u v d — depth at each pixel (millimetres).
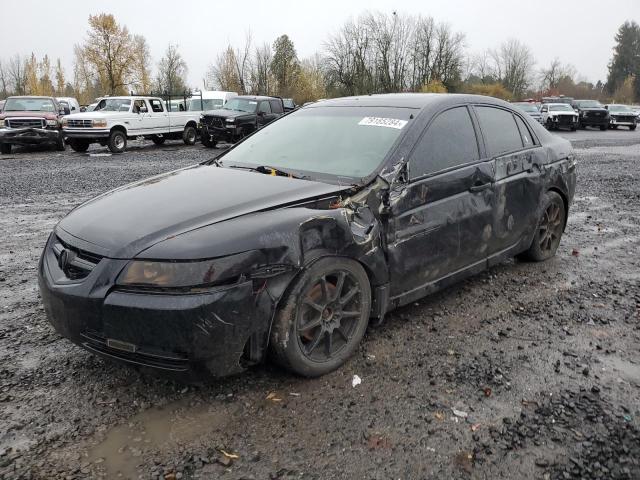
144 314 2598
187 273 2615
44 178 11266
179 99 22172
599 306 4332
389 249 3436
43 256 3199
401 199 3490
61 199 8812
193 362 2668
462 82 65438
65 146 20156
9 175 11758
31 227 6867
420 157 3703
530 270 5164
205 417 2797
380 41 60062
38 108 19047
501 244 4469
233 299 2672
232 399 2951
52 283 2910
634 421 2807
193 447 2572
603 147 20250
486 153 4258
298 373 3090
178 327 2592
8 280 4852
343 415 2820
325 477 2383
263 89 55531
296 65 58250
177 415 2814
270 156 4102
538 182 4820
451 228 3852
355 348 3363
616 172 12656
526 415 2838
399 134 3727
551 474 2414
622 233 6746
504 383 3146
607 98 105625
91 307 2703
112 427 2717
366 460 2488
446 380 3166
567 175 5289
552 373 3273
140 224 2908
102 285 2688
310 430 2699
